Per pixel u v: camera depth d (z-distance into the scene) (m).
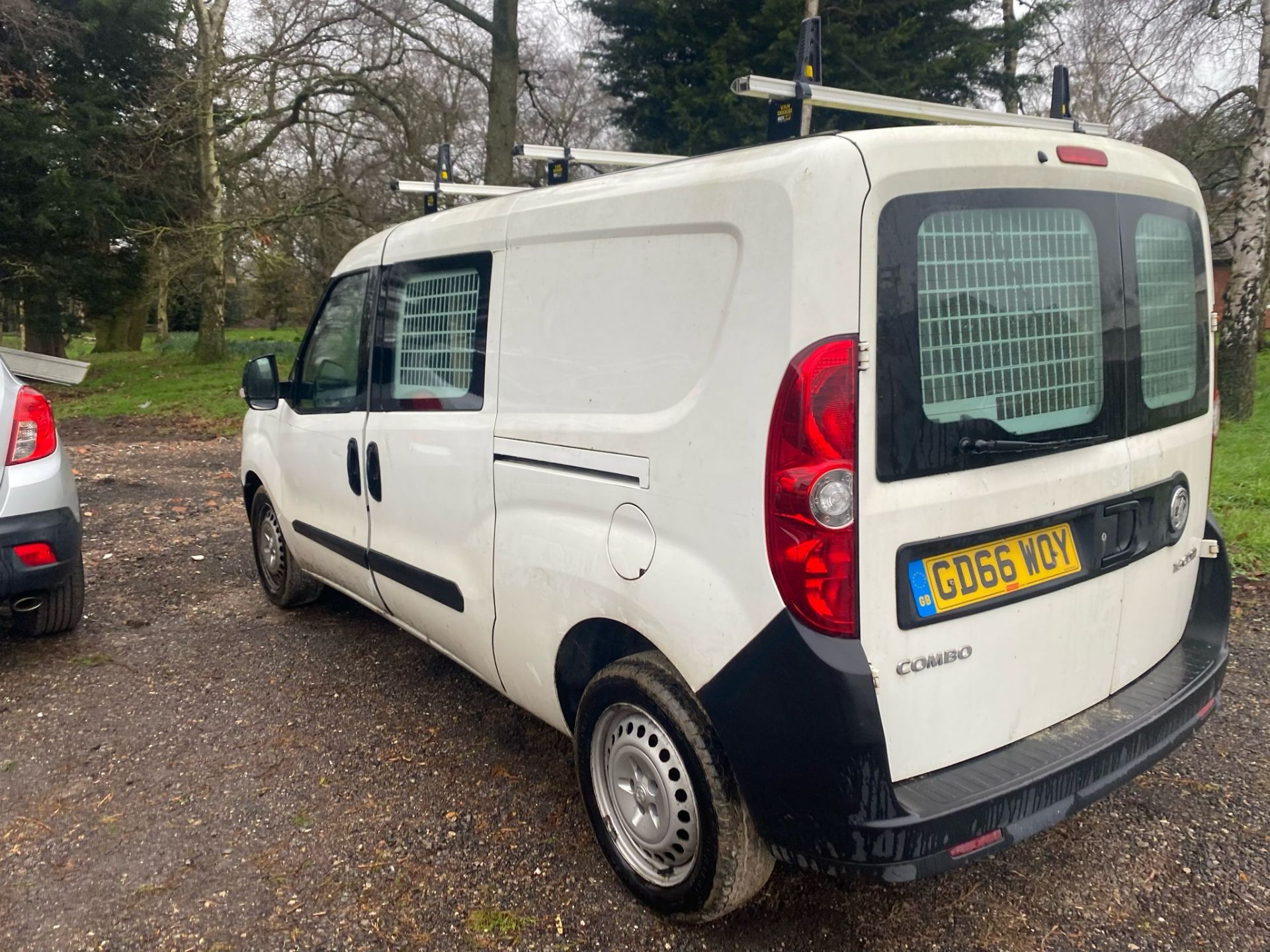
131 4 22.08
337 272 4.32
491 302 3.11
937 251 2.15
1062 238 2.41
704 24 16.70
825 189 2.01
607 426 2.56
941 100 16.67
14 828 3.08
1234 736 3.61
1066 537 2.48
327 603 5.40
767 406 2.09
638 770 2.62
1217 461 8.48
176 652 4.62
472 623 3.26
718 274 2.25
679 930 2.57
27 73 21.84
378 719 3.87
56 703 4.03
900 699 2.15
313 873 2.83
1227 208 16.66
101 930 2.57
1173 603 2.92
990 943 2.51
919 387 2.12
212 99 20.52
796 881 2.79
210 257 20.86
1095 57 16.17
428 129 23.50
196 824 3.09
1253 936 2.51
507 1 19.23
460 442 3.21
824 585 2.05
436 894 2.73
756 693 2.16
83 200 21.17
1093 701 2.62
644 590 2.42
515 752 3.58
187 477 9.85
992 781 2.23
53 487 4.26
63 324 24.47
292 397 4.61
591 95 27.88
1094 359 2.51
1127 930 2.55
